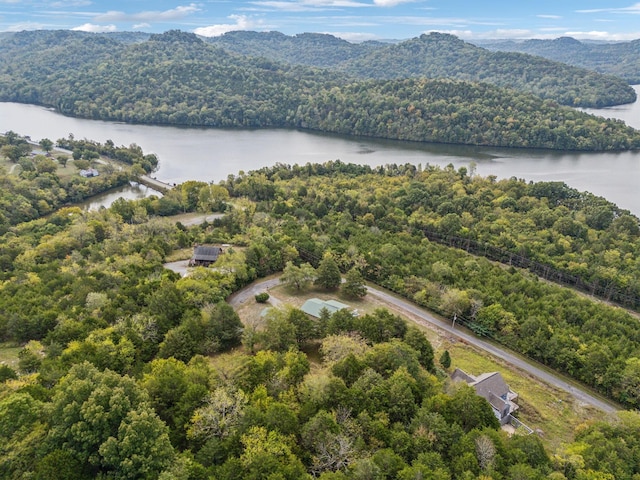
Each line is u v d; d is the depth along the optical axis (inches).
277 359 3189.0
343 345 3486.7
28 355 3233.3
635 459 2783.0
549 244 7012.8
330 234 6776.6
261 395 2721.5
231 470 2145.7
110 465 2086.6
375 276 5659.5
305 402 2736.2
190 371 2893.7
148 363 3208.7
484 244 7135.8
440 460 2381.9
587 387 4052.7
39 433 2113.7
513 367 4237.2
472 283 5300.2
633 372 3791.8
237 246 6314.0
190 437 2405.3
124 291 4247.0
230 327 3831.2
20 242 6220.5
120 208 7741.1
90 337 3383.4
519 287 5260.8
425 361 3757.4
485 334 4682.6
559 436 3400.6
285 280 5231.3
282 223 7071.9
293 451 2390.5
